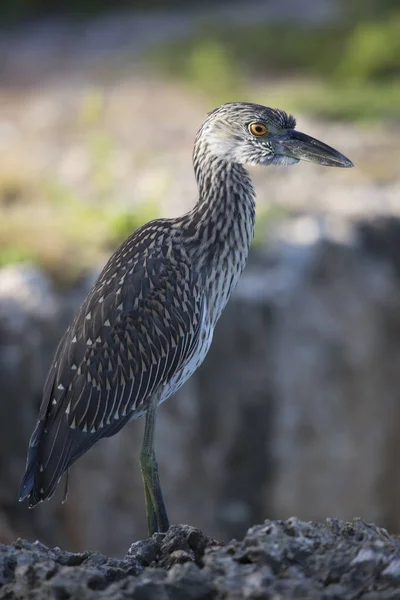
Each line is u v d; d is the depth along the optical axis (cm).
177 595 538
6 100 2645
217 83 2706
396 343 1817
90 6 3594
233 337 1587
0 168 2083
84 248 1650
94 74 2864
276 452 1666
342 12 3350
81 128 2388
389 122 2438
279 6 3619
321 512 1750
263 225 1772
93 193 1992
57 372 763
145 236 813
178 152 2219
